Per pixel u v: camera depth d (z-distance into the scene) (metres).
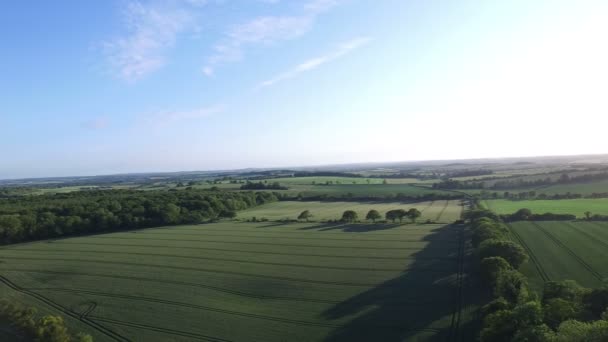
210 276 51.22
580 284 40.97
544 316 28.12
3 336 33.91
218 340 33.00
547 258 51.62
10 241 79.31
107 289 47.06
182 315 38.56
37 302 43.31
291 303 40.84
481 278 42.66
